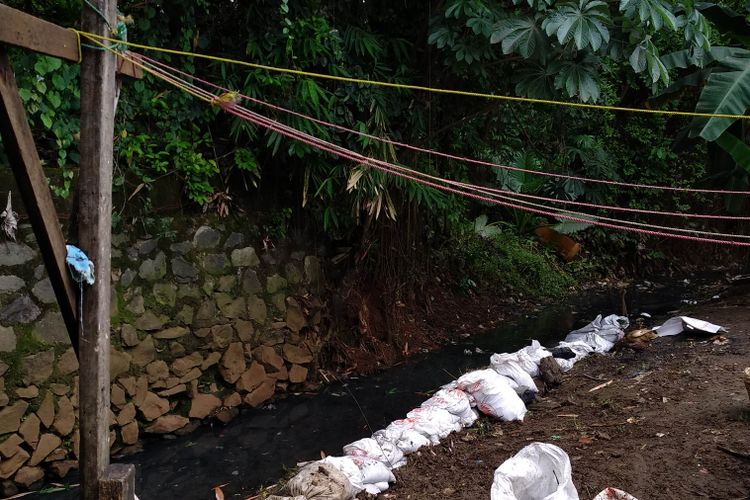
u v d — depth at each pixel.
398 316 7.77
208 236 5.68
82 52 2.56
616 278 12.30
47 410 4.37
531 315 9.58
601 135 12.15
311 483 3.57
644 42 5.59
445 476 4.06
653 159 12.84
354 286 7.32
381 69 6.65
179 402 5.36
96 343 2.58
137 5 5.00
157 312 5.18
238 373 5.76
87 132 2.56
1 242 4.19
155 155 5.25
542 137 11.38
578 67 5.71
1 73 2.22
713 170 7.43
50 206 2.44
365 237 7.11
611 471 3.64
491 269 10.16
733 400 4.34
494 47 6.57
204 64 5.72
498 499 2.74
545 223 11.88
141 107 5.18
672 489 3.37
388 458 4.18
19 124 2.30
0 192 4.14
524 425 4.79
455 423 4.78
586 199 11.42
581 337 6.94
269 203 6.31
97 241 2.57
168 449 5.00
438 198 7.45
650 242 13.02
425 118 7.23
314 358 6.55
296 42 5.82
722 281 11.85
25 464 4.26
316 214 6.74
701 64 6.41
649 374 5.36
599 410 4.77
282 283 6.33
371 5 6.71
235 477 4.50
